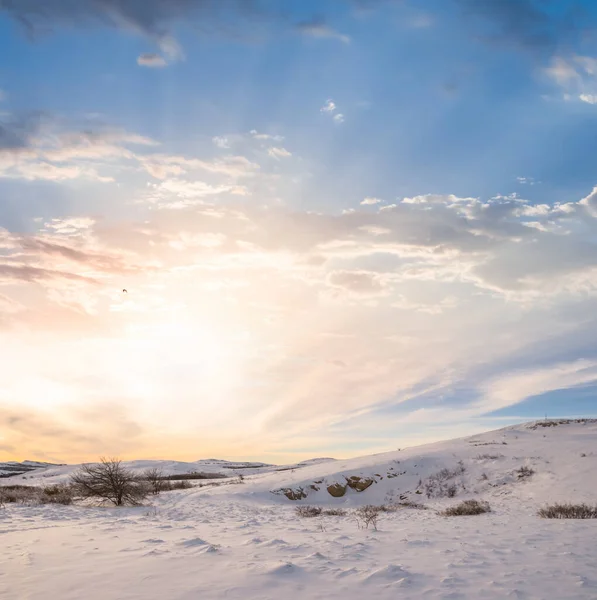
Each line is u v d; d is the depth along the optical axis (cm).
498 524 1526
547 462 3434
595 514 1733
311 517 2080
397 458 4247
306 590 633
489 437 5069
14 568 783
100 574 723
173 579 686
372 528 1445
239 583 662
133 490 2788
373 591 631
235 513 2303
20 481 6475
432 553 941
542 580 701
